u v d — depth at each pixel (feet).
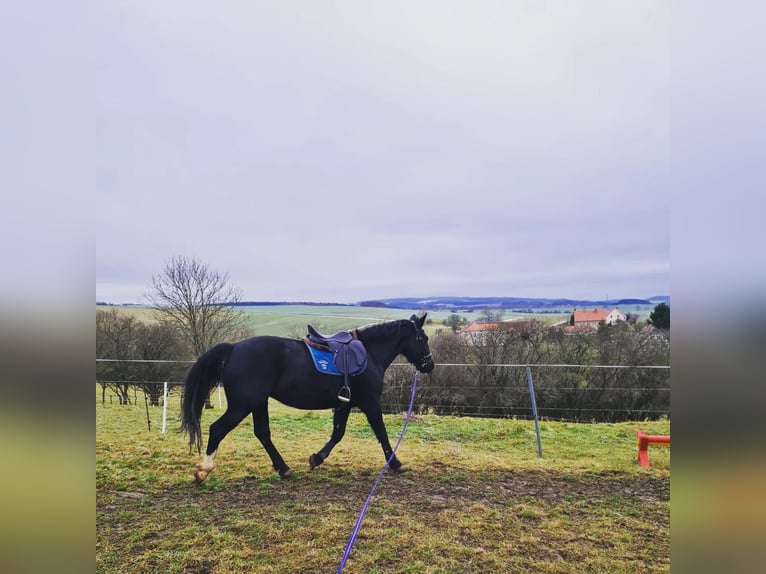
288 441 20.70
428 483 15.37
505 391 32.83
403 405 32.58
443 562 10.50
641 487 15.37
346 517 12.54
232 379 14.23
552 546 11.30
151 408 29.76
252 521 12.21
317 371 15.07
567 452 19.72
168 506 13.05
